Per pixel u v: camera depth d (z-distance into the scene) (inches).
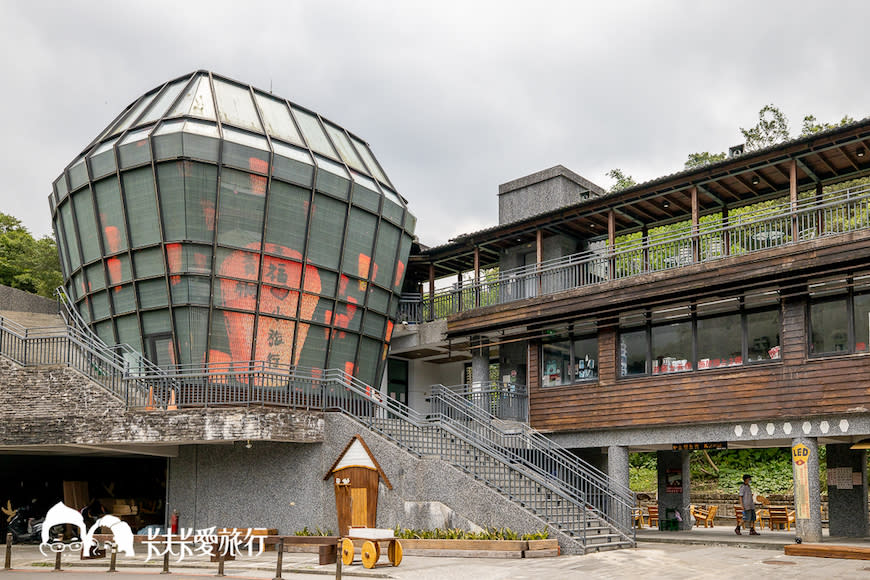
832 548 653.9
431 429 889.5
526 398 1016.9
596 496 944.3
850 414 729.0
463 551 691.4
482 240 1119.0
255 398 919.0
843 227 866.1
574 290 936.3
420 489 771.4
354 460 812.6
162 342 957.8
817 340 762.8
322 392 866.8
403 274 1165.1
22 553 864.3
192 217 938.1
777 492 1320.1
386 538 629.9
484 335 1070.4
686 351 868.0
